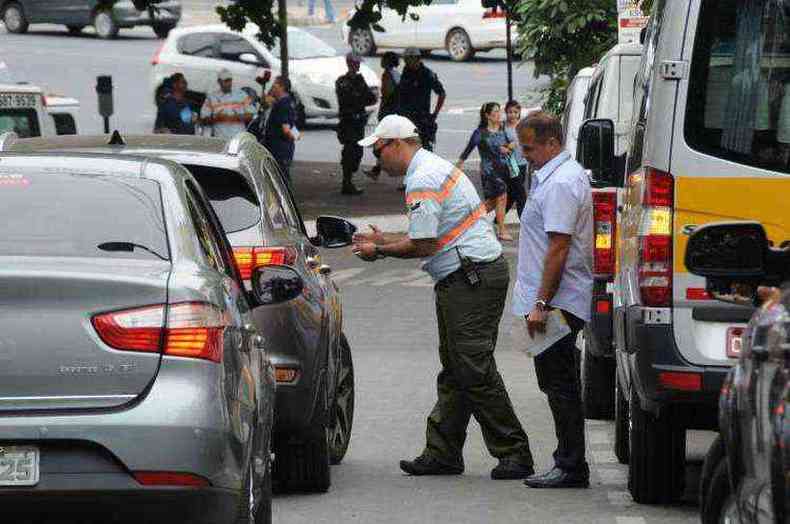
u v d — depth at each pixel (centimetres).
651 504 2039
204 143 2145
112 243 1431
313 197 6462
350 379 2380
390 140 2180
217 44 8488
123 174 1514
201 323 1378
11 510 1327
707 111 1833
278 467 2095
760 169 1823
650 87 1884
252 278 1725
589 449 2472
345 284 4556
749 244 1417
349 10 12325
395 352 3494
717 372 1823
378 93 8475
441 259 2192
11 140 2175
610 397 2714
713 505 1412
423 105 6525
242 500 1432
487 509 2016
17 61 10338
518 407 2884
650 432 1989
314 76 8275
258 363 1590
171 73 8575
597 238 2572
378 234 2223
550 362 2142
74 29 11800
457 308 2191
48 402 1337
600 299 2566
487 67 10350
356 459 2402
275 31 6681
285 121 6269
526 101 6700
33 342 1340
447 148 7825
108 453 1330
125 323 1352
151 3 6969
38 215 1451
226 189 2031
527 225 2128
